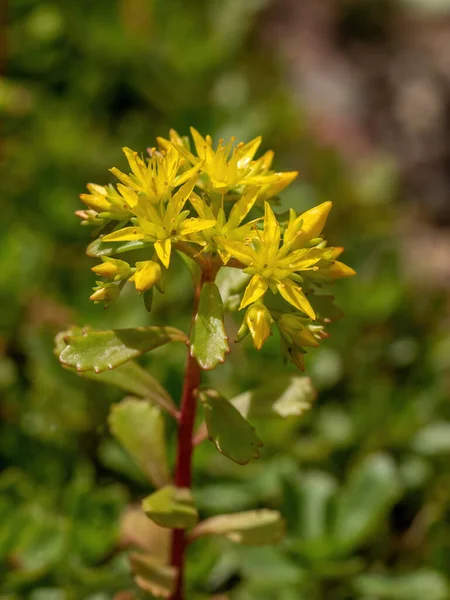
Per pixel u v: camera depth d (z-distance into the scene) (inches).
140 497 13.8
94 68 19.0
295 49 28.4
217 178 10.5
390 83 28.0
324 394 15.0
